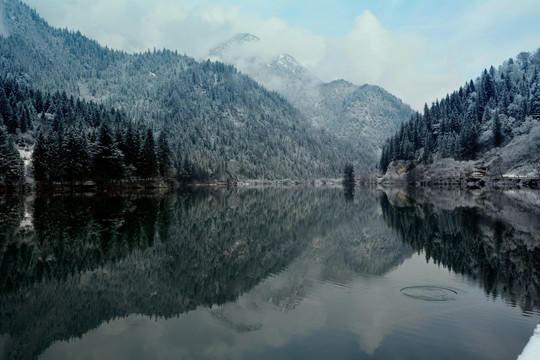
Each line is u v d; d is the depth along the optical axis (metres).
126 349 12.98
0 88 128.88
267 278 22.31
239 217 56.06
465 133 146.62
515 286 19.91
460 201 75.38
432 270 23.75
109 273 23.88
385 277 22.08
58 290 20.33
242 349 12.74
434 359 11.79
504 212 53.66
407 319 15.25
